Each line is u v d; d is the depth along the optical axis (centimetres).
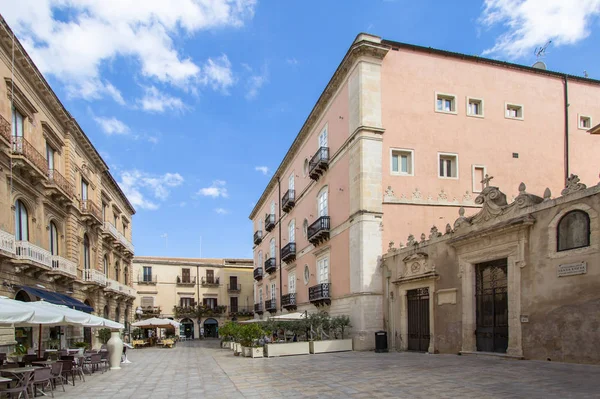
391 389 969
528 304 1298
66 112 2512
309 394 966
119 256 4053
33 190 2080
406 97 2292
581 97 2623
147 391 1157
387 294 2080
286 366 1557
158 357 2450
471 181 2333
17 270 1850
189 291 6028
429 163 2278
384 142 2223
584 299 1132
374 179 2178
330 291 2570
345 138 2400
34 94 2153
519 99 2494
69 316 1346
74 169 2731
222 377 1359
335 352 2072
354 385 1050
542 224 1272
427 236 2216
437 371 1195
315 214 2945
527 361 1259
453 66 2406
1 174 1773
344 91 2447
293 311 3428
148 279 5872
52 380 1230
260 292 5034
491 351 1470
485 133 2398
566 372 1026
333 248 2558
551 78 2586
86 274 2861
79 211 2738
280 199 4116
